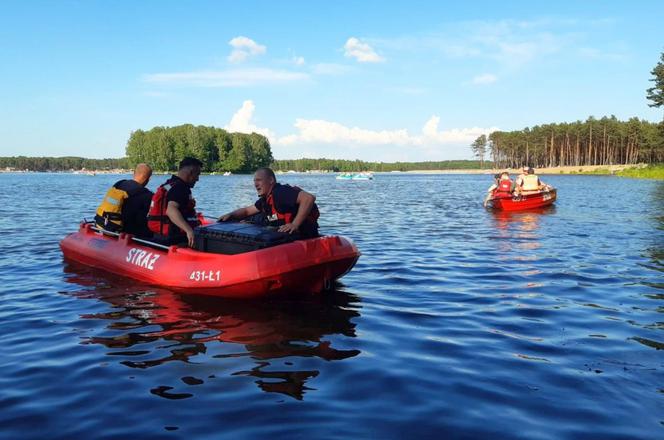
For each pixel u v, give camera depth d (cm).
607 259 898
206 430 313
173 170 12325
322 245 630
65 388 377
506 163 15538
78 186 5009
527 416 329
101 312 582
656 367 411
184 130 12812
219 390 372
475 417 327
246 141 13262
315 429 312
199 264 651
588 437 302
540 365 417
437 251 995
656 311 575
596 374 397
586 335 494
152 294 661
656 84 6750
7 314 575
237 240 643
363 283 725
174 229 755
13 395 366
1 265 852
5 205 2252
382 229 1366
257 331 512
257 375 400
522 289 682
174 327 526
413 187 5159
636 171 7062
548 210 1972
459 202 2617
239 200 2744
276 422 322
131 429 315
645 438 301
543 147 12481
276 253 604
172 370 411
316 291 652
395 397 358
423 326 527
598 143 11644
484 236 1216
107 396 363
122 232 838
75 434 310
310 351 455
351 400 354
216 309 594
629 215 1733
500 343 473
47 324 538
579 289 680
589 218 1644
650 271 794
